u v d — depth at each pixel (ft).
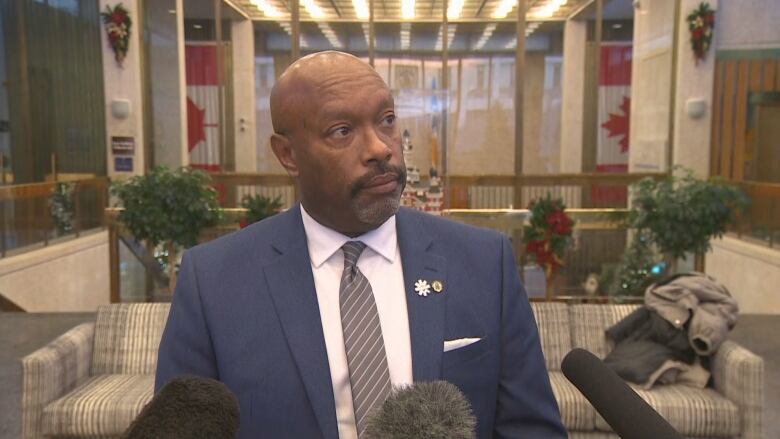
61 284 25.23
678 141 27.63
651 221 19.45
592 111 34.58
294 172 3.11
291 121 2.95
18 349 17.53
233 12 31.99
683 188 19.29
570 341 11.84
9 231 23.15
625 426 1.82
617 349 11.16
